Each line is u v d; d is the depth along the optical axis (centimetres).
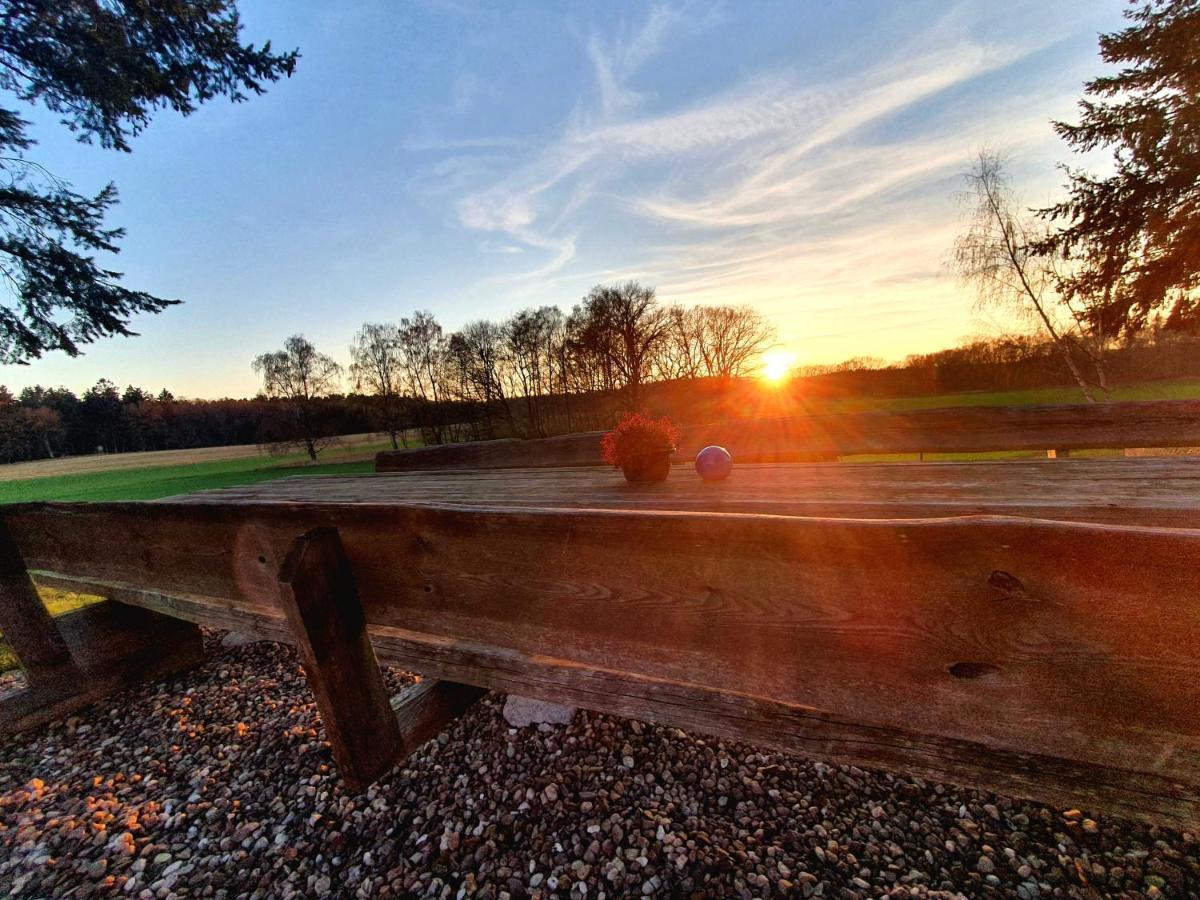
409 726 181
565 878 147
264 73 659
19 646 252
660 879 143
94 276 665
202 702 272
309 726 238
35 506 246
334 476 384
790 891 136
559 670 130
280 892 153
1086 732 78
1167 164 812
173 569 207
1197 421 218
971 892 132
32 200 609
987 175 1030
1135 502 131
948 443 259
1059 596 77
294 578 143
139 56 584
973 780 87
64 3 525
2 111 549
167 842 176
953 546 83
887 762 94
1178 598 70
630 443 224
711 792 177
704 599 107
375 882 152
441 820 174
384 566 151
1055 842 146
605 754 200
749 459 304
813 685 99
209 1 590
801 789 175
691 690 112
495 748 209
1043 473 184
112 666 280
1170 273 831
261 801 192
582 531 117
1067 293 956
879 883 137
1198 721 71
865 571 91
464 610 141
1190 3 779
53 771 224
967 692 86
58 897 157
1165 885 129
